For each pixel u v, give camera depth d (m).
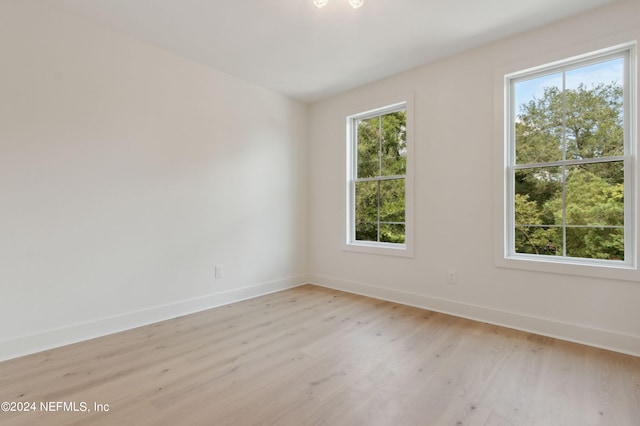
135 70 2.77
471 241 2.96
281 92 4.02
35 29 2.27
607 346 2.29
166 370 2.01
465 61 2.99
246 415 1.57
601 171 2.42
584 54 2.40
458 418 1.55
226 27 2.59
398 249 3.48
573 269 2.42
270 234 3.92
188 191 3.14
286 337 2.54
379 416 1.57
